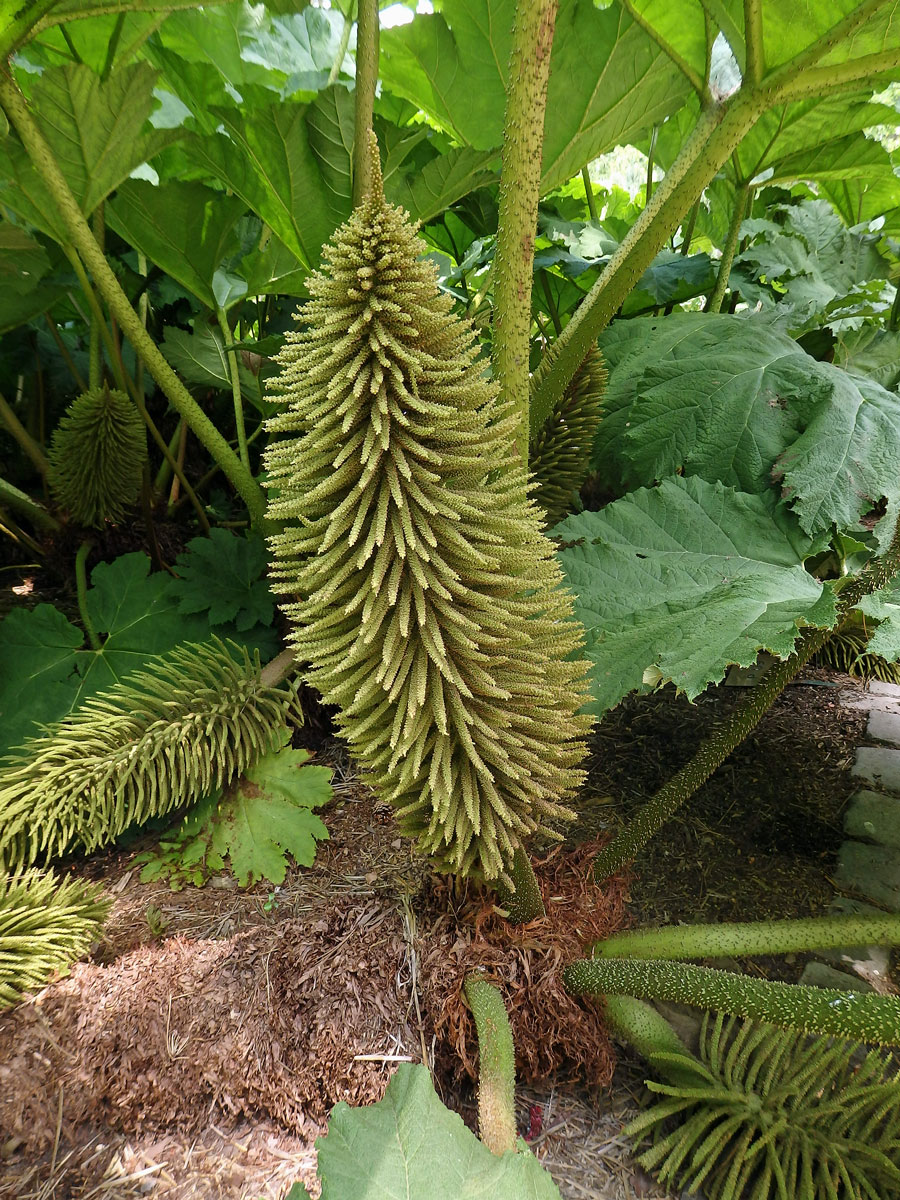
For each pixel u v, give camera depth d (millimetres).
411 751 860
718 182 2188
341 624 834
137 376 1968
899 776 1591
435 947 1115
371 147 666
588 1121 1058
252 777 1369
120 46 1590
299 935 1179
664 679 1072
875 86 1478
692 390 1385
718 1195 963
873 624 1924
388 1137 752
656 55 1408
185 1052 1061
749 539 1247
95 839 1220
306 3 1569
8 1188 952
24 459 2412
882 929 984
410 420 764
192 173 1970
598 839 1385
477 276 2473
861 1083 1014
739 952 1043
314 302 737
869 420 1269
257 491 1656
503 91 1549
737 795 1553
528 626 868
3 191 1483
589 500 1917
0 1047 1021
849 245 2072
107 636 1636
